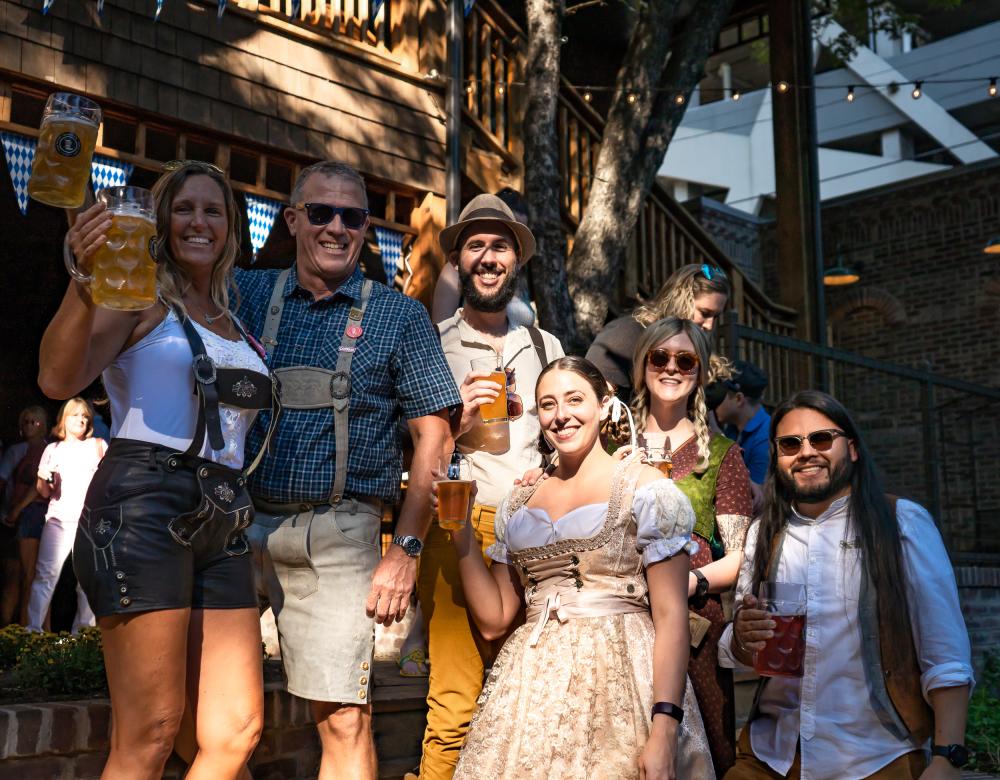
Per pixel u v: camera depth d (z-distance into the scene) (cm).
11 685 360
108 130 620
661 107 763
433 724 317
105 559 225
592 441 282
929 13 2281
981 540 1373
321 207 286
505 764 253
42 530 690
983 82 2247
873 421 1445
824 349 852
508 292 354
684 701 259
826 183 2417
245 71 622
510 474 338
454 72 718
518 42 801
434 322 414
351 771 271
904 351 1567
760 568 294
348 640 269
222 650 243
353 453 276
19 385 776
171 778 310
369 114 682
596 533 268
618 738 250
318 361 279
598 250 717
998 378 1473
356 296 288
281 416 274
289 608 274
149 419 234
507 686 264
